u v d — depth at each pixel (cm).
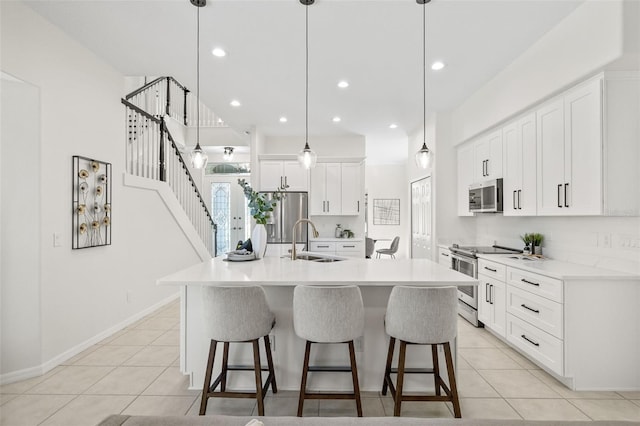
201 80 396
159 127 505
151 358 313
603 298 255
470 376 279
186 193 596
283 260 330
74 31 299
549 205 307
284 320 256
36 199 279
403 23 280
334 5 257
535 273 286
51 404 238
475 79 390
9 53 254
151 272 458
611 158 250
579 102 271
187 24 284
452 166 504
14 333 272
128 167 422
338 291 207
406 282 223
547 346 272
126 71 381
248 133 634
